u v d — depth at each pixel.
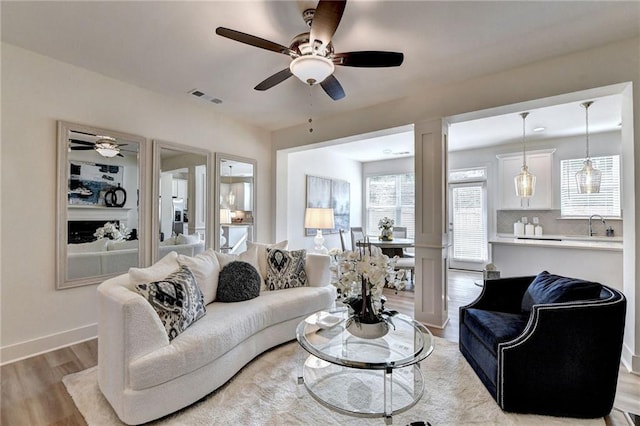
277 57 2.72
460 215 6.55
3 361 2.49
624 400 2.01
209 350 1.99
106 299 1.88
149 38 2.43
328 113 4.22
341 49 2.56
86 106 2.98
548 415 1.84
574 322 1.80
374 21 2.19
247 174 4.68
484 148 6.22
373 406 1.82
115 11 2.10
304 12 2.04
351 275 2.14
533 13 2.12
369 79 3.14
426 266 3.46
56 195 2.78
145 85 3.33
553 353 1.82
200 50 2.61
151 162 3.49
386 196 7.52
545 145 5.57
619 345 1.80
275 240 5.01
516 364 1.84
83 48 2.59
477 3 2.01
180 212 3.79
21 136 2.61
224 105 3.93
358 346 1.96
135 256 3.33
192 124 3.91
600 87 2.54
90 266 2.99
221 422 1.78
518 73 2.90
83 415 1.83
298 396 2.02
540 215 5.66
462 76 3.08
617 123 4.62
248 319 2.42
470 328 2.40
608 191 5.07
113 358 1.79
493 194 6.13
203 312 2.32
